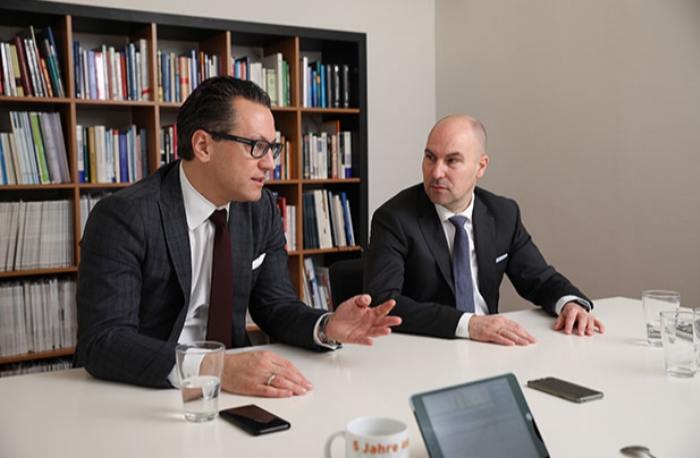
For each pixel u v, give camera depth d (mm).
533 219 4199
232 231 1995
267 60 4305
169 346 1597
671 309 1858
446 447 1015
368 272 2410
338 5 4465
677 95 3375
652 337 1888
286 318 1942
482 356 1781
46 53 3555
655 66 3467
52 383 1592
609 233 3744
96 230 1775
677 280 3416
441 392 1057
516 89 4262
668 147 3428
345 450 1082
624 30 3605
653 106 3488
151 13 3693
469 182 2385
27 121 3533
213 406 1337
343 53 4508
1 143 3494
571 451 1177
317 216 4344
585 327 2025
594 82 3781
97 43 3973
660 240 3488
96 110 3951
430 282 2404
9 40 3717
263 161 1857
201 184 1891
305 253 4332
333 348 1835
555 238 4062
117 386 1568
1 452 1188
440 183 2348
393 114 4730
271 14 4211
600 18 3727
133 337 1625
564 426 1292
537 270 2490
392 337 1998
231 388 1503
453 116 2426
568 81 3928
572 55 3896
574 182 3928
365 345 1810
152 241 1823
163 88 3840
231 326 1961
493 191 4465
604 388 1521
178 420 1342
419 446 1196
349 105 4461
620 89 3643
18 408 1416
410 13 4754
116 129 3863
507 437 1082
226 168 1838
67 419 1350
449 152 2344
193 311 1981
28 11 3410
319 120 4645
